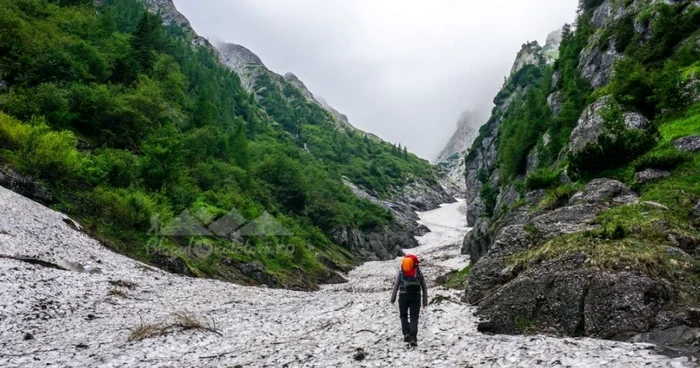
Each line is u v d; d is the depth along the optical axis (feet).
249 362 31.40
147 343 37.63
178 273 95.76
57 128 132.16
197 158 180.65
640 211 52.54
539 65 455.22
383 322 42.37
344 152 573.74
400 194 550.77
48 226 82.79
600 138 77.66
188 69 336.70
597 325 32.89
